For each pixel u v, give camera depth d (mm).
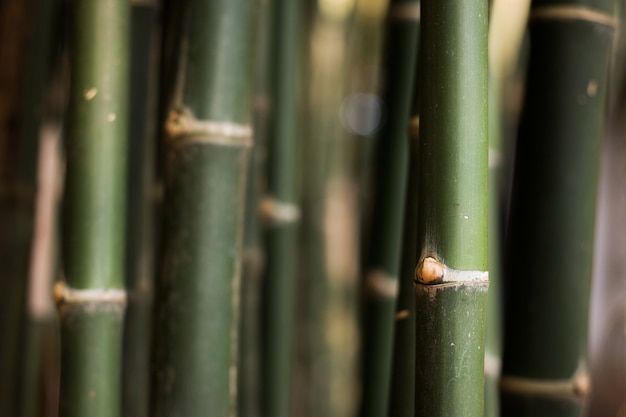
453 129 727
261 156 1285
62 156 1219
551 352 908
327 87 1683
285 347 1320
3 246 1134
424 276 730
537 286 912
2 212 1131
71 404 862
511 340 925
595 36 905
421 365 739
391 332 1128
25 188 1134
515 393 918
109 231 863
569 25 901
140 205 1087
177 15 907
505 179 1269
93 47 852
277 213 1301
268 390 1312
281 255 1303
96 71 852
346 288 1710
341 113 1706
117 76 859
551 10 903
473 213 729
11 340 1151
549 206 910
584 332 915
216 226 891
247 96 904
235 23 893
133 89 1060
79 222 857
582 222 912
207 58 887
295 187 1313
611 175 1438
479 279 731
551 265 909
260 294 1308
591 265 920
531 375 912
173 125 890
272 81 1273
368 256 1142
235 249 904
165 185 903
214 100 888
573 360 909
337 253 1721
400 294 857
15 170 1127
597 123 915
